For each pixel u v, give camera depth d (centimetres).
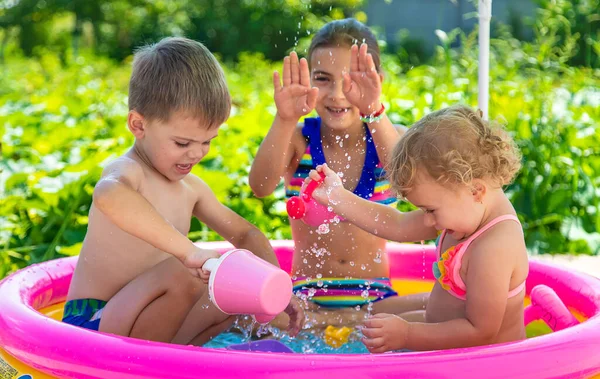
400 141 177
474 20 1155
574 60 583
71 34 1427
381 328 166
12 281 204
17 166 368
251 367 136
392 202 236
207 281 169
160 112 183
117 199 175
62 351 149
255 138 413
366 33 236
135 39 1381
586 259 352
